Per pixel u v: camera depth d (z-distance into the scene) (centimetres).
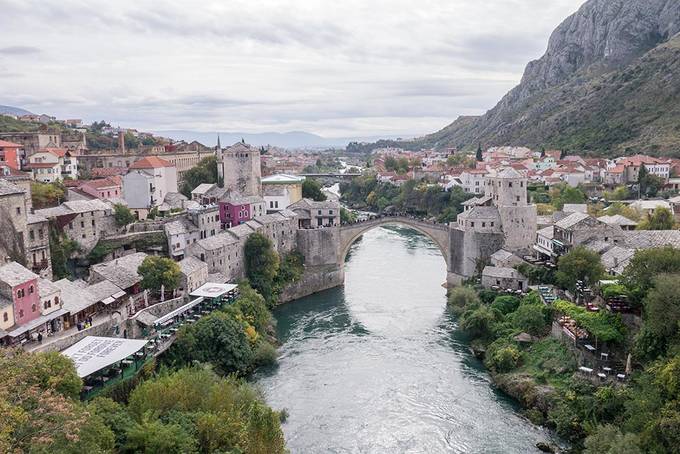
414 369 9506
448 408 8150
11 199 9238
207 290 10675
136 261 10925
